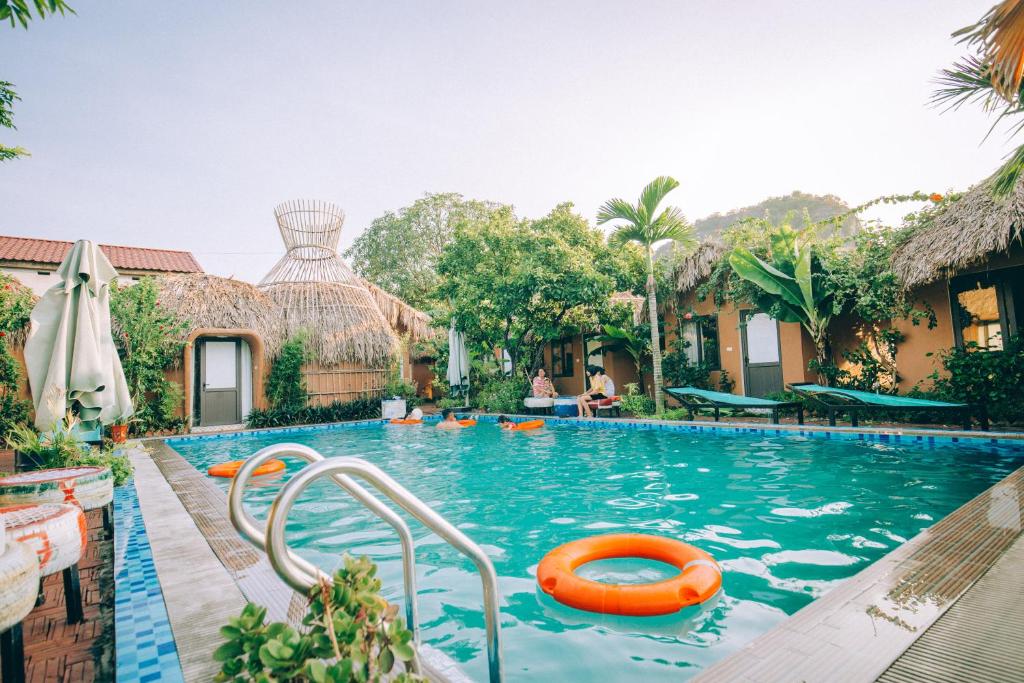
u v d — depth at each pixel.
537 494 5.72
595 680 2.21
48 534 2.36
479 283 13.73
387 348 16.81
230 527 4.29
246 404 15.20
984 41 4.49
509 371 16.25
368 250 34.44
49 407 6.11
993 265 9.09
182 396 13.60
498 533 4.41
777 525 4.21
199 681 1.97
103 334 7.00
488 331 14.71
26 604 1.58
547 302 13.36
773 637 2.09
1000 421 8.38
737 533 4.08
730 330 12.98
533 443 9.45
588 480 6.29
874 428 7.76
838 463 6.32
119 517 4.71
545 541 4.15
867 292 9.98
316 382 15.71
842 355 11.30
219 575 3.12
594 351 16.14
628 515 4.75
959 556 2.85
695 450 7.81
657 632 2.60
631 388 13.10
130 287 12.62
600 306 13.13
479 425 12.97
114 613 2.74
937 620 2.18
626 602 2.76
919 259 9.01
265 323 15.19
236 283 15.68
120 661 2.16
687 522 4.44
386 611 1.36
